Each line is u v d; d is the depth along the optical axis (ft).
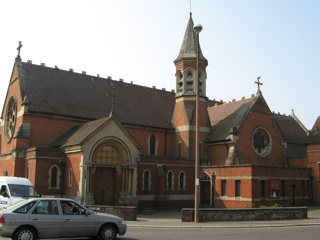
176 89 153.07
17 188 81.87
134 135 142.31
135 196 112.27
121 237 56.13
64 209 51.19
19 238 47.70
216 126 153.07
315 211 118.52
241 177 120.37
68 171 111.45
